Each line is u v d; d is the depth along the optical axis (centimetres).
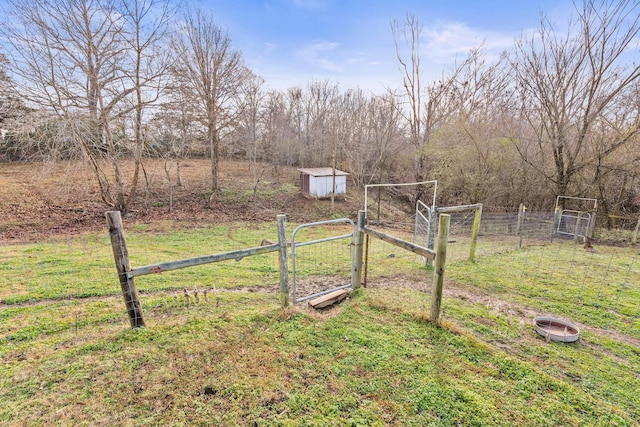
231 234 1073
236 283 511
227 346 290
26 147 1085
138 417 208
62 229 1032
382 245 867
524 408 223
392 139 1831
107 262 616
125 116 1148
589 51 1057
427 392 237
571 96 1134
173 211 1372
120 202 1237
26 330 321
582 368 277
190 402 222
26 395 224
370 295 422
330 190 1781
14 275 518
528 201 1413
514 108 1425
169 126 1361
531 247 830
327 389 239
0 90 932
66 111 991
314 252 779
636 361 293
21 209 1138
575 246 879
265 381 245
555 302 434
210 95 1481
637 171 1133
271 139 2466
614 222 1232
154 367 258
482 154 1439
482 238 945
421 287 484
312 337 310
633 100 1062
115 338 297
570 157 1187
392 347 294
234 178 1944
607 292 473
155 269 308
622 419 215
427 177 1628
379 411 219
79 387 234
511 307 411
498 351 295
